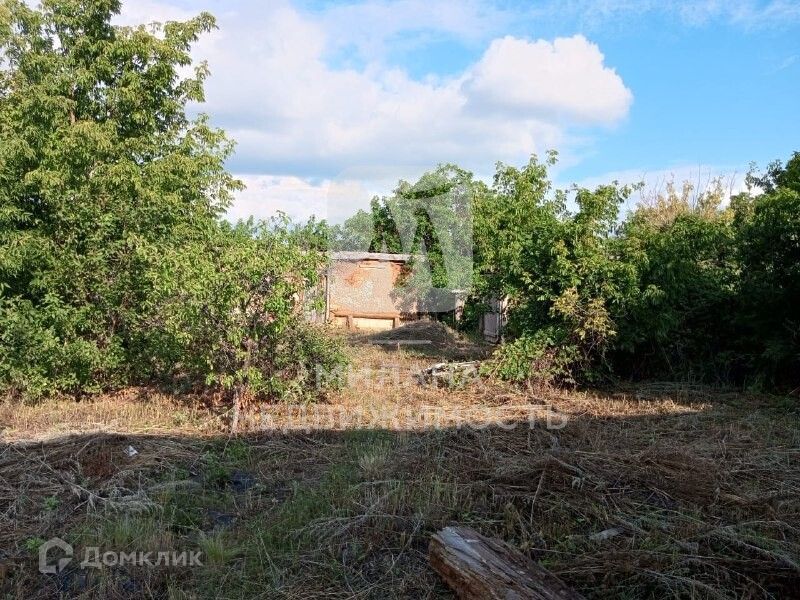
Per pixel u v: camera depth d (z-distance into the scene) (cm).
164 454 524
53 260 695
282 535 389
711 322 855
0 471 479
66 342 691
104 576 343
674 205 1941
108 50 1074
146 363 761
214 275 591
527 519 398
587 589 326
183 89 1187
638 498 424
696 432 597
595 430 606
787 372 796
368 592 332
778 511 404
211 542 373
